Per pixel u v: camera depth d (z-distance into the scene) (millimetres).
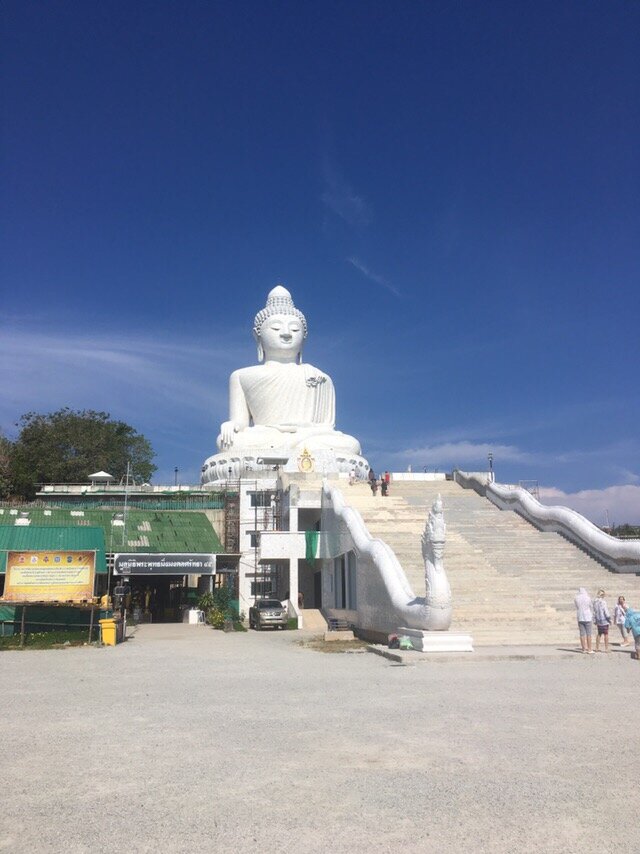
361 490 34938
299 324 48656
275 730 9023
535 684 12711
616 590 23625
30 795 6543
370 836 5449
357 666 15750
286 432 44594
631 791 6438
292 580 32312
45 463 51812
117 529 35281
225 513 37906
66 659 18406
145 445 59688
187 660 17703
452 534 28562
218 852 5191
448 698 11234
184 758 7742
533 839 5355
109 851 5230
